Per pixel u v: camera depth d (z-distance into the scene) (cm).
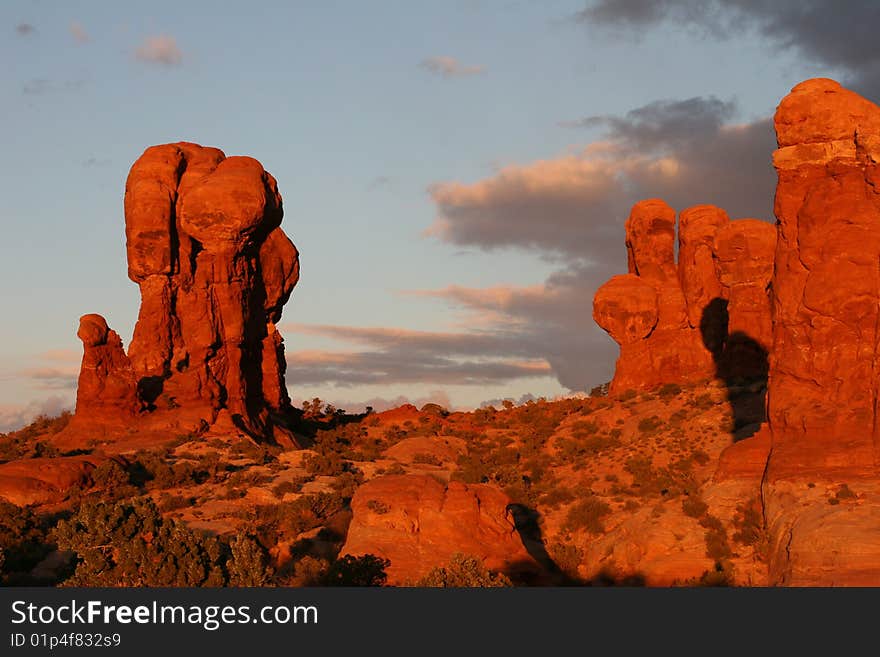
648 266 9512
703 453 7162
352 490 7256
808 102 4878
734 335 8656
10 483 6894
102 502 4909
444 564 4769
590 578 5116
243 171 9406
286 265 10062
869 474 4516
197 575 4622
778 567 4428
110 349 8788
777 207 4941
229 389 9175
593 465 7638
